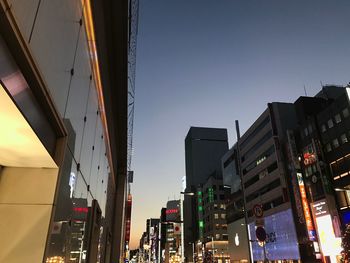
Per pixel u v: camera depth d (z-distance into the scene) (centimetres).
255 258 7525
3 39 372
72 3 752
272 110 7112
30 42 452
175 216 18338
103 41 1254
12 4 373
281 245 6259
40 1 486
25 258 575
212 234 11269
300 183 5522
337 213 4844
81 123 953
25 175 636
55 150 643
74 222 909
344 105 4912
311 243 5150
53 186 632
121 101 1925
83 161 1025
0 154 585
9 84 387
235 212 9094
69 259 862
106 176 2012
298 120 6241
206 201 12388
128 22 1285
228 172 10000
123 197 3659
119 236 3497
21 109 430
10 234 590
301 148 5753
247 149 8488
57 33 609
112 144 2391
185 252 14212
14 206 610
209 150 19350
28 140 527
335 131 5091
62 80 672
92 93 1173
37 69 450
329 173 5134
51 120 584
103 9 1114
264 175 7300
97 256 1553
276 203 6594
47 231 599
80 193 1002
